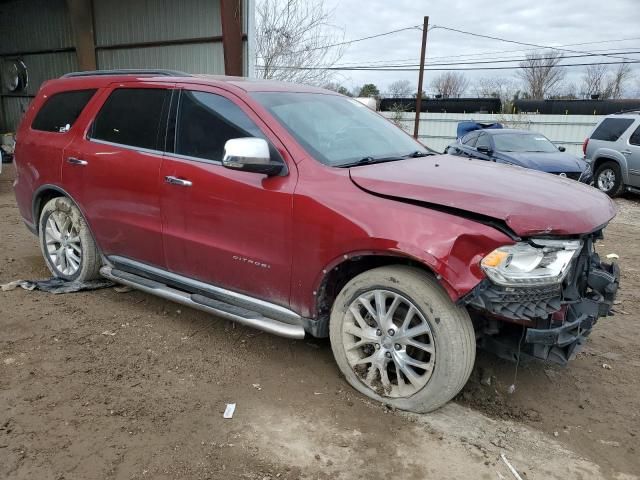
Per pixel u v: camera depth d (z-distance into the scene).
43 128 4.83
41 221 4.95
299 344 3.89
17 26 16.95
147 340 3.89
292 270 3.28
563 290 3.02
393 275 2.96
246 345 3.86
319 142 3.47
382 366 3.11
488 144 11.41
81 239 4.61
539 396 3.38
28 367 3.44
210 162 3.61
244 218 3.41
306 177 3.21
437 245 2.74
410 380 3.02
